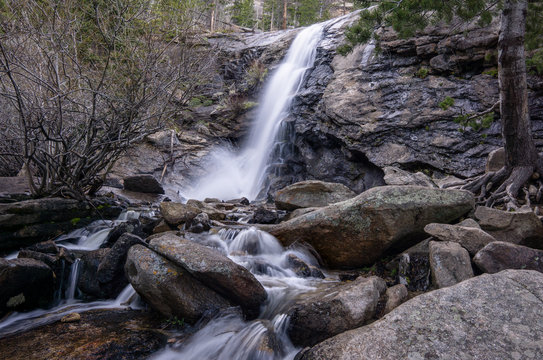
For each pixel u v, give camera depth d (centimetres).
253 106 1617
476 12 716
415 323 256
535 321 243
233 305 385
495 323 246
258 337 321
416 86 1081
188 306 369
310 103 1345
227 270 371
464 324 249
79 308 429
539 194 604
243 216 750
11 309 399
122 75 669
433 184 821
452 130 955
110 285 452
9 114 695
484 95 948
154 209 797
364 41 768
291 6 3484
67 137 671
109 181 1090
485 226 456
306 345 308
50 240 576
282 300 381
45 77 669
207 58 784
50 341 342
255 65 1744
